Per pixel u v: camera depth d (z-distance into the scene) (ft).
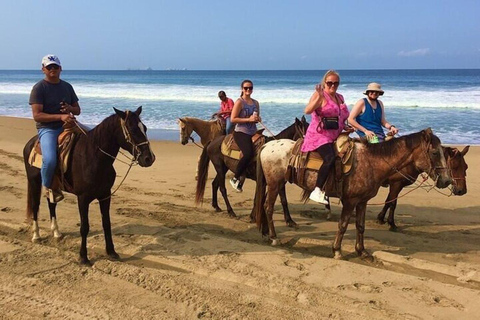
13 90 166.91
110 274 17.38
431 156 18.37
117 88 155.94
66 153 18.56
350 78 240.94
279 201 30.40
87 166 17.88
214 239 21.48
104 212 19.06
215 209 27.84
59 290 15.88
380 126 23.94
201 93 125.80
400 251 20.99
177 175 37.93
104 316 14.06
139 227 23.34
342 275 17.35
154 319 13.87
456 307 14.80
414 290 15.99
